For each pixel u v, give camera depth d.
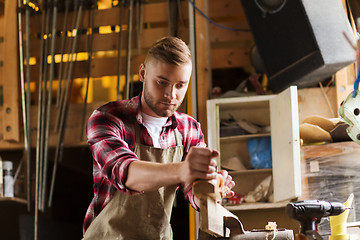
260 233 1.99
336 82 4.21
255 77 4.43
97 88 5.19
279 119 3.84
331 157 3.58
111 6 4.85
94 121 2.06
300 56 3.72
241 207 3.87
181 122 2.31
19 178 4.72
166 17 4.69
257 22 4.12
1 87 4.76
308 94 4.25
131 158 1.84
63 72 4.75
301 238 1.95
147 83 2.03
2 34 4.81
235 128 4.21
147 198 2.14
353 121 2.74
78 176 5.81
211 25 5.04
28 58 4.61
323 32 3.54
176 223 5.83
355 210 3.44
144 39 4.68
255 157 4.31
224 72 5.41
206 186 1.67
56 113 4.61
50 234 5.38
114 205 2.13
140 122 2.17
